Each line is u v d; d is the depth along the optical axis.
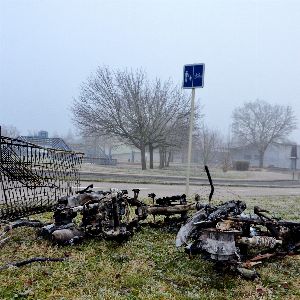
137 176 28.73
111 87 43.69
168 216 8.60
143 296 4.91
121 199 7.43
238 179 37.81
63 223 7.29
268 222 6.33
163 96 44.59
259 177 46.22
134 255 6.61
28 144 7.59
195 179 31.11
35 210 7.65
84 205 7.27
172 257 6.62
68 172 8.57
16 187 7.54
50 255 6.31
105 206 7.22
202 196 16.03
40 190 7.97
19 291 4.93
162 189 18.47
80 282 5.32
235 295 5.18
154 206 8.12
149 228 8.44
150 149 47.53
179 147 47.12
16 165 7.44
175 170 45.62
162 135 44.31
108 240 7.18
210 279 5.65
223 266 5.86
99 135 44.91
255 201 14.92
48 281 5.25
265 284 5.62
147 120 44.00
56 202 8.09
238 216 6.09
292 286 5.64
